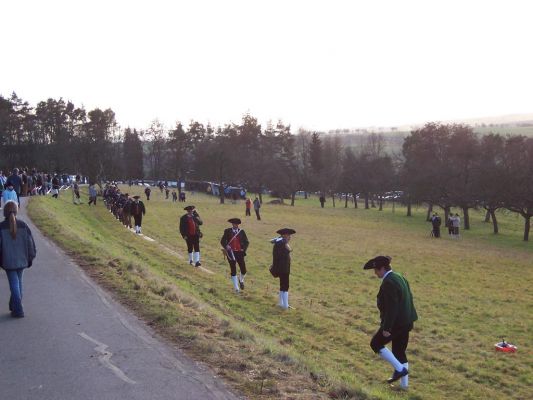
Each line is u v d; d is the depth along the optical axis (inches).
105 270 572.1
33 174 1893.5
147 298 462.3
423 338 614.5
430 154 3270.2
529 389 469.7
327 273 1019.3
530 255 1600.6
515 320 727.1
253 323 573.9
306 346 515.5
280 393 284.7
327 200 4461.1
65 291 483.5
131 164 4653.1
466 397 432.8
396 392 406.0
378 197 4180.6
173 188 4069.9
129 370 304.3
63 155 3575.3
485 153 2778.1
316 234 1763.0
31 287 498.6
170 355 330.6
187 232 908.0
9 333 366.6
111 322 394.6
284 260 668.7
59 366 308.5
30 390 275.1
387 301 387.2
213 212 2348.7
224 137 4256.9
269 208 2915.8
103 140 3836.1
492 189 2303.2
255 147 4704.7
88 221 1413.6
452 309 780.6
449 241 1872.5
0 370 301.7
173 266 872.9
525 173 2237.9
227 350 346.3
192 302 490.9
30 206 1227.9
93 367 307.7
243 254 750.5
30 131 3988.7
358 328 629.0
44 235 799.1
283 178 3582.7
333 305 740.7
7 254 397.4
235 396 275.7
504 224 2881.4
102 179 3403.1
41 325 385.4
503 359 549.3
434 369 496.4
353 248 1439.5
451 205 2613.2
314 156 4933.6
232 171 3454.7
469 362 532.4
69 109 4335.6
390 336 389.4
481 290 949.2
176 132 4579.2
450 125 3708.2
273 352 360.2
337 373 404.5
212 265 996.6
